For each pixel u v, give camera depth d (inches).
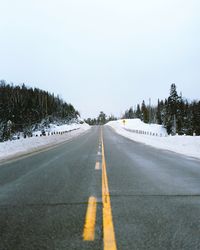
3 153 573.3
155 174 309.9
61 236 128.0
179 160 454.6
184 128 2930.6
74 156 531.2
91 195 210.5
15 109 3006.9
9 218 155.0
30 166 390.6
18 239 125.1
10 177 298.5
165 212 165.6
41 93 4158.5
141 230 135.1
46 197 204.2
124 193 216.5
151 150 668.7
